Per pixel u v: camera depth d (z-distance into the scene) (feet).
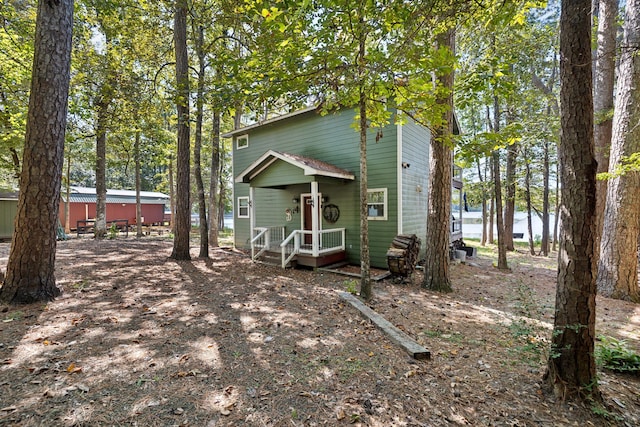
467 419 7.46
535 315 15.88
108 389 8.30
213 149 43.37
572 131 8.11
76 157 56.95
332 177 27.84
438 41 15.67
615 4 22.54
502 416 7.58
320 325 13.55
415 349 10.83
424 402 8.11
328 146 32.24
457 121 36.14
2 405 7.43
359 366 9.95
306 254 27.22
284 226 36.32
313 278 23.73
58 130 15.33
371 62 13.80
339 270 27.17
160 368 9.48
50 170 15.16
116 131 35.70
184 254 29.50
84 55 30.53
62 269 22.82
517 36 28.43
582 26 7.87
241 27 24.66
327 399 8.17
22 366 9.24
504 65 13.62
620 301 18.71
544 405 8.00
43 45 14.64
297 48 14.02
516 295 19.83
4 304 14.17
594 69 24.58
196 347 11.03
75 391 8.13
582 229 8.06
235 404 7.86
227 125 61.26
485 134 16.02
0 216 41.63
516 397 8.36
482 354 11.06
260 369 9.63
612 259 19.56
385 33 13.78
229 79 15.71
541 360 10.58
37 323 12.51
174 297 17.22
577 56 7.94
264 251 30.27
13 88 30.01
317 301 17.28
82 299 15.93
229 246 44.34
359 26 13.48
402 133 28.07
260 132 38.88
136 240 45.37
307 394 8.36
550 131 33.96
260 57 15.31
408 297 18.70
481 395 8.45
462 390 8.69
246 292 18.83
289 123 35.70
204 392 8.34
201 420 7.23
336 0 12.26
